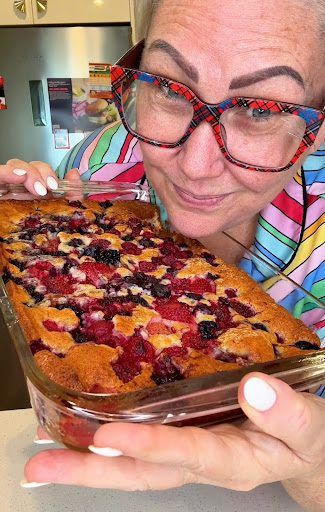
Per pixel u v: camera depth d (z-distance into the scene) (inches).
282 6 33.8
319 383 34.9
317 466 32.9
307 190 55.4
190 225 45.9
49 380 31.5
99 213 58.1
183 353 38.6
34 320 39.7
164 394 30.1
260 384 26.8
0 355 117.3
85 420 30.2
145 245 52.7
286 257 56.2
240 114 38.3
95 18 131.2
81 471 28.9
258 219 56.5
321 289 55.5
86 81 135.2
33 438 45.9
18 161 59.4
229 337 40.6
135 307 42.8
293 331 42.8
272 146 39.8
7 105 134.3
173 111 40.1
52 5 129.2
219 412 31.9
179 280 47.8
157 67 39.1
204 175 40.5
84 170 72.1
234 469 29.5
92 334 39.5
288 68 35.7
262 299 46.1
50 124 137.1
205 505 39.8
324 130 43.5
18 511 39.0
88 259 48.6
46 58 132.5
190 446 27.4
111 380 35.1
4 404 110.2
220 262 50.6
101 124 138.6
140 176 69.6
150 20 39.1
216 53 35.5
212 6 34.5
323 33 35.4
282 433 27.9
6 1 127.4
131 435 25.8
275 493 41.0
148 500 40.1
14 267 46.8
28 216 56.1
